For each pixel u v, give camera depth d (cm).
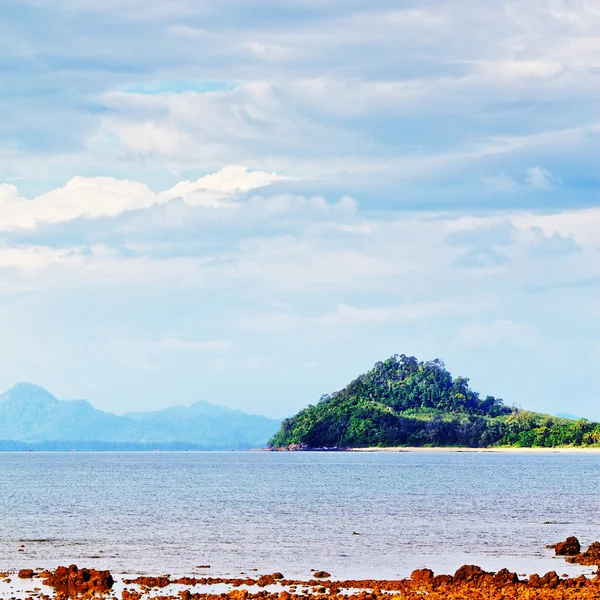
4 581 6888
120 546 9144
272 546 9069
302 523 11469
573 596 5775
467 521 11638
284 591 6184
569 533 10175
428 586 6406
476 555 8325
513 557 8169
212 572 7406
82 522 11756
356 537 9800
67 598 6184
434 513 12925
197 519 12125
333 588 6419
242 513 13088
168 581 6794
